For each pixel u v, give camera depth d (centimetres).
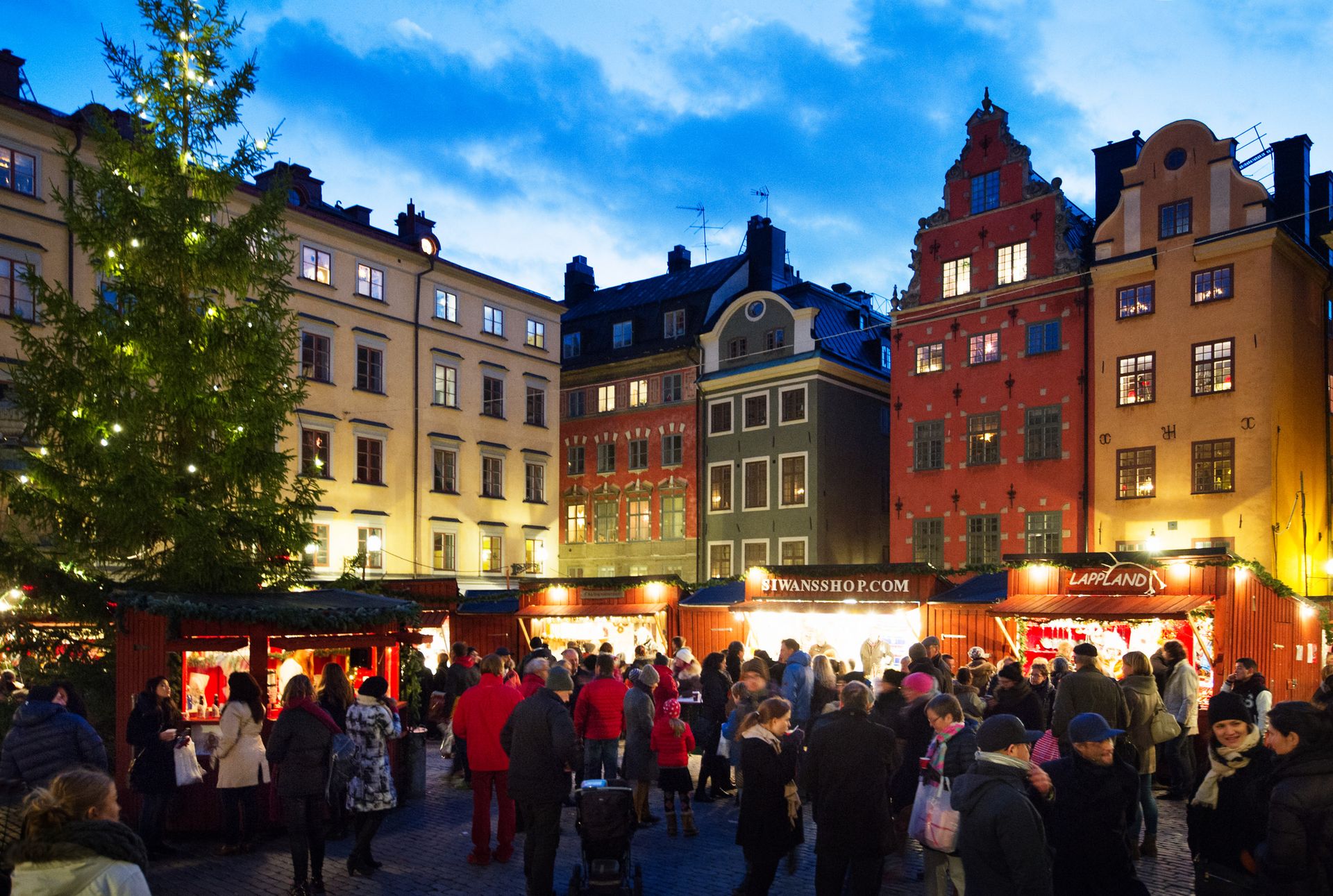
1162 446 2778
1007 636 1930
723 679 1357
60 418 1225
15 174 2591
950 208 3334
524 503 4003
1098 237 2961
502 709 1013
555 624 2739
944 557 3212
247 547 1329
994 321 3180
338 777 1081
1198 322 2742
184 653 1225
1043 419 3036
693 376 4084
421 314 3666
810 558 3625
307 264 3294
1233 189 2703
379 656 1355
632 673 1420
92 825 403
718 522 3950
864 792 679
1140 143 3069
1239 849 544
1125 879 521
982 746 526
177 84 1345
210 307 1330
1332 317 3039
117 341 1259
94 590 1255
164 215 1284
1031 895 485
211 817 1116
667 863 1002
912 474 3325
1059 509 2973
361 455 3400
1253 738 555
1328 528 2900
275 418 1342
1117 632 1858
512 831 1027
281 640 1209
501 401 3950
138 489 1220
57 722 826
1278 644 1864
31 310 2566
